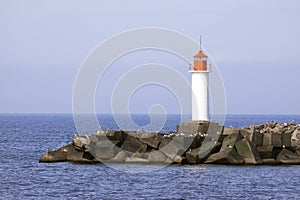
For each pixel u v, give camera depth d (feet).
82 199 219.00
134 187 245.24
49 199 219.20
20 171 294.87
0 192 234.17
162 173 278.87
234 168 292.20
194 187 244.63
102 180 263.29
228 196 225.97
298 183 254.27
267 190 238.48
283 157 304.91
